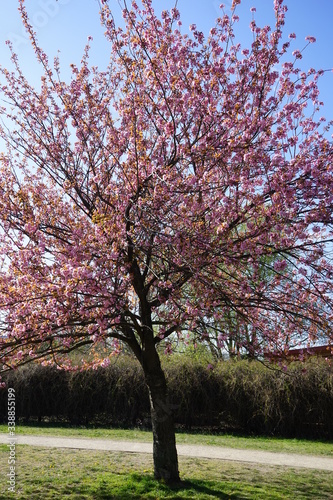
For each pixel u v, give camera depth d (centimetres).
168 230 791
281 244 736
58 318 689
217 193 773
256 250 714
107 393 1884
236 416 1711
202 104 777
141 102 811
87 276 658
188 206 760
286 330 892
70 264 692
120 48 822
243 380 1706
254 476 948
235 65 803
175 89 795
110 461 1046
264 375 1692
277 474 975
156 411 833
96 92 938
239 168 743
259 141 750
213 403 1756
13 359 787
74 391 1888
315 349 1683
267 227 712
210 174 769
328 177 716
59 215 870
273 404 1648
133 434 1547
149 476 856
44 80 920
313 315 772
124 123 871
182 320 743
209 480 881
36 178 941
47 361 959
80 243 723
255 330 876
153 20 797
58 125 921
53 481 858
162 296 769
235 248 724
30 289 707
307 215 707
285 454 1229
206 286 713
